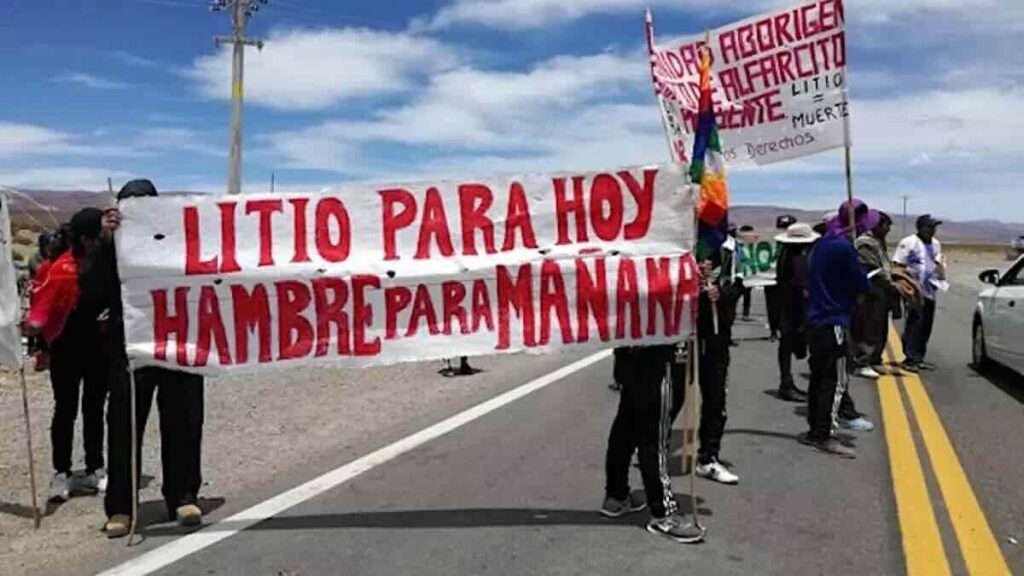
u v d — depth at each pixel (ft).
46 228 23.67
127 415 17.89
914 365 38.93
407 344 18.28
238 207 18.20
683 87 24.25
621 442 18.11
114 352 18.08
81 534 17.93
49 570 15.83
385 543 17.01
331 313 18.28
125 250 17.87
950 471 22.07
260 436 26.48
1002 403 31.01
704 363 21.07
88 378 20.79
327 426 27.84
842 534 17.47
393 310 18.28
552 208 18.19
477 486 20.80
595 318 17.85
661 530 17.31
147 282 17.94
